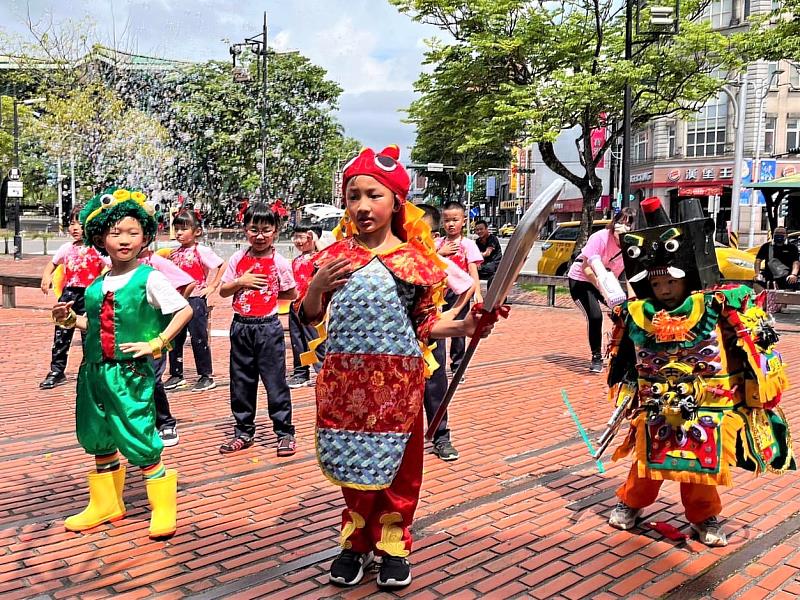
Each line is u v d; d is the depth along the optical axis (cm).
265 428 587
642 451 360
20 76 2672
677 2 1452
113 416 365
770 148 3581
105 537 375
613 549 362
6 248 2702
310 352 325
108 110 2675
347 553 328
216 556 353
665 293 350
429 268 304
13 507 415
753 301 350
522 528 388
